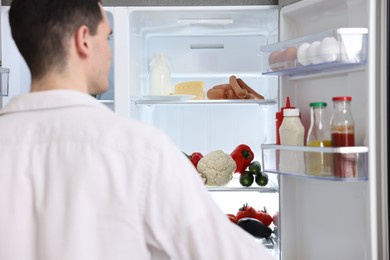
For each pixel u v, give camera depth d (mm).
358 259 1741
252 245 815
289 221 2053
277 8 2195
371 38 1554
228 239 801
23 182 800
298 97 2016
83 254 767
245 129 2619
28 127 826
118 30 2195
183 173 803
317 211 1938
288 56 1771
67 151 800
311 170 1691
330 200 1870
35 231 793
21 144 817
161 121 2641
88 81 892
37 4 846
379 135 1569
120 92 2195
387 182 1554
